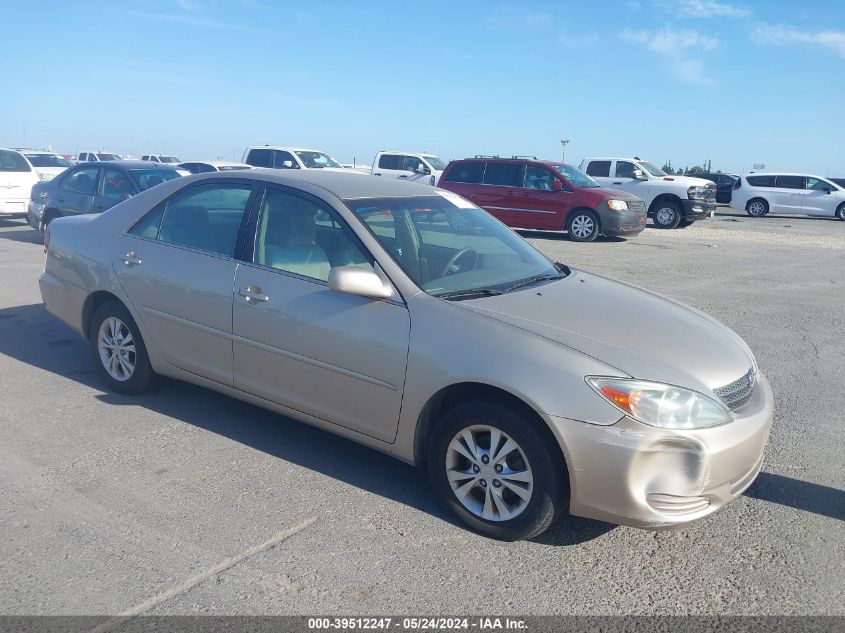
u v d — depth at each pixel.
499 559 3.44
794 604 3.15
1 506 3.78
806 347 7.36
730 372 3.57
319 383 4.10
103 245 5.25
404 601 3.10
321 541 3.54
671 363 3.44
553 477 3.39
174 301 4.75
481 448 3.62
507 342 3.50
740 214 29.94
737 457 3.35
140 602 3.04
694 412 3.28
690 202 21.02
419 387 3.69
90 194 12.27
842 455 4.70
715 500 3.36
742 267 12.94
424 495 4.04
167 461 4.36
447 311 3.72
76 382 5.70
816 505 4.04
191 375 4.83
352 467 4.36
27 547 3.41
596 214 16.62
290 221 4.40
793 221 26.50
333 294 4.04
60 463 4.30
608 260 13.49
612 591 3.21
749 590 3.24
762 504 4.04
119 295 5.10
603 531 3.73
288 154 22.38
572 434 3.28
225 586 3.16
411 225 4.43
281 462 4.39
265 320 4.27
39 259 11.70
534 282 4.35
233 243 4.58
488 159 17.77
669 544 3.61
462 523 3.71
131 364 5.26
